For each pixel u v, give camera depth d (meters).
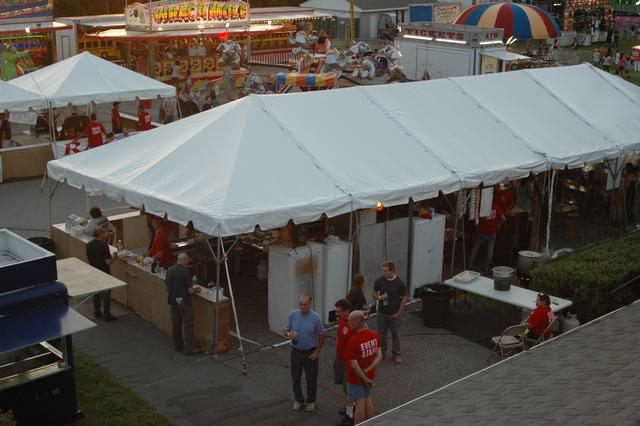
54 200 41.47
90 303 28.88
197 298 24.88
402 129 30.53
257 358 24.53
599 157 33.88
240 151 26.53
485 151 31.09
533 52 90.75
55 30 74.12
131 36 70.25
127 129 48.66
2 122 46.88
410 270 29.20
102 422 20.55
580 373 16.45
